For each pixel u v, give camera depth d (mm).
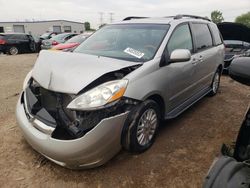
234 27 9641
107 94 2834
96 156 2865
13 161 3328
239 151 1859
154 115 3498
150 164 3244
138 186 2889
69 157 2787
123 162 3271
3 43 17812
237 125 4410
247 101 5734
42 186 2902
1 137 3910
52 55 3471
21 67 10609
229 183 1413
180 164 3264
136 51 3709
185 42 4340
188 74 4281
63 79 2906
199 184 2936
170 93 3805
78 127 2797
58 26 52812
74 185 2908
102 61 3199
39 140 2904
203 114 4871
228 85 7211
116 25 4527
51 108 3025
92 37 4508
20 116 3307
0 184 2930
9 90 6527
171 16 4773
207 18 5910
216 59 5609
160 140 3805
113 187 2871
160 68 3527
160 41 3777
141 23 4320
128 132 3084
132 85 3051
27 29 51375
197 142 3797
